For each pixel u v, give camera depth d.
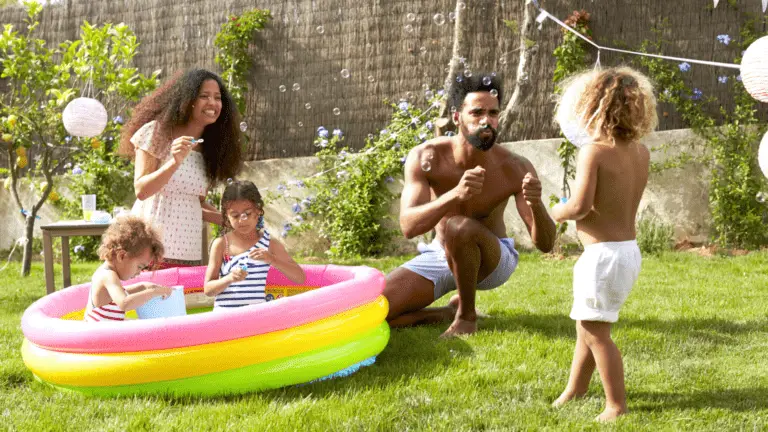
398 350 3.27
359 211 6.64
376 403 2.41
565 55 6.32
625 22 6.33
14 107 6.59
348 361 2.77
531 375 2.73
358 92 6.98
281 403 2.44
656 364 2.84
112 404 2.46
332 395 2.52
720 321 3.53
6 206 7.63
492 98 3.32
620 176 2.25
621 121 2.23
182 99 3.35
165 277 3.65
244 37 7.10
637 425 2.15
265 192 7.06
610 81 2.27
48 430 2.23
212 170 3.61
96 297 2.74
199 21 7.36
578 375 2.42
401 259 6.38
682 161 6.09
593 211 2.28
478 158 3.49
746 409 2.31
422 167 3.45
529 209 3.52
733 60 6.10
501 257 3.55
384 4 6.86
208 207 3.80
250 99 7.27
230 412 2.35
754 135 5.97
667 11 6.23
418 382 2.67
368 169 6.75
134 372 2.50
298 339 2.62
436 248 3.79
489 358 3.01
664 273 5.02
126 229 2.80
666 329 3.40
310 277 3.78
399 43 6.85
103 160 7.41
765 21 6.00
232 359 2.53
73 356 2.57
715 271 5.05
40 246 7.57
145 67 7.56
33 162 7.60
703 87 6.20
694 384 2.59
